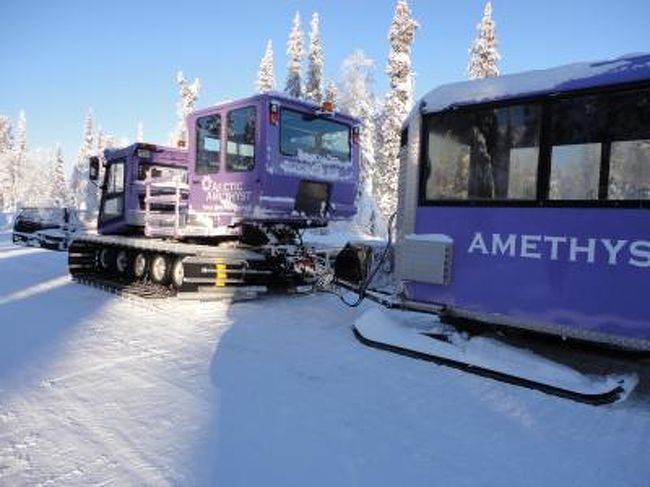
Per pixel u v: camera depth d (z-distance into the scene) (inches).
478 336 258.7
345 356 257.9
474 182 251.4
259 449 161.8
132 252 455.8
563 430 181.9
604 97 217.0
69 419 178.7
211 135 394.3
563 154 226.1
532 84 234.4
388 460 157.8
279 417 185.3
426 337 263.1
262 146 356.8
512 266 238.5
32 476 143.2
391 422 184.2
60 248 860.6
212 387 211.6
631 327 208.1
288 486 142.3
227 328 309.9
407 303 274.4
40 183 3415.4
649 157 206.4
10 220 1784.0
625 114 212.2
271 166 359.6
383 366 243.8
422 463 156.8
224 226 384.8
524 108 237.5
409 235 271.6
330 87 1451.8
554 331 225.9
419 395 209.6
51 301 387.2
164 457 155.1
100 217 509.7
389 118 1202.6
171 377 221.9
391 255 312.3
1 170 3149.6
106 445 161.3
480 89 250.2
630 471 155.6
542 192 230.7
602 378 219.8
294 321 331.3
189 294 373.1
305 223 399.5
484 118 249.0
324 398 203.8
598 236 216.1
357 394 208.8
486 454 163.5
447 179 260.4
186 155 502.3
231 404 195.0
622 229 210.8
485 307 246.7
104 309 360.2
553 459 161.6
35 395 199.2
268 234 396.5
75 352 254.8
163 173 492.4
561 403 205.0
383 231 1205.7
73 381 214.7
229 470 149.2
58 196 2972.4
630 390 217.5
